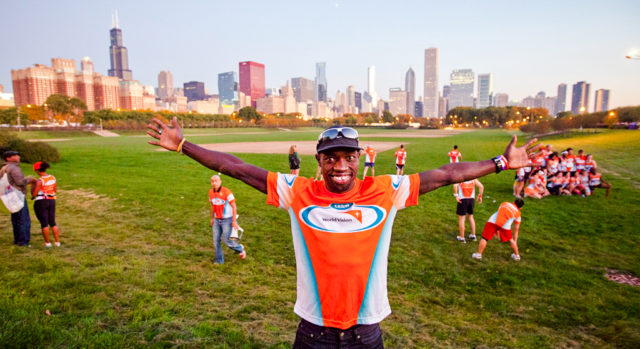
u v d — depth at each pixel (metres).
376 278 1.92
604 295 6.23
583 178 14.39
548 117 152.50
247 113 137.75
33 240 8.12
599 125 59.22
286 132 101.25
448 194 14.54
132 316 4.69
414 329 4.92
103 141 50.78
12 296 4.98
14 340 3.64
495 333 4.92
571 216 11.32
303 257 1.95
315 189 1.99
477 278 6.93
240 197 13.53
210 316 4.90
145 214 10.93
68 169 19.95
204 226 9.86
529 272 7.20
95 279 5.90
